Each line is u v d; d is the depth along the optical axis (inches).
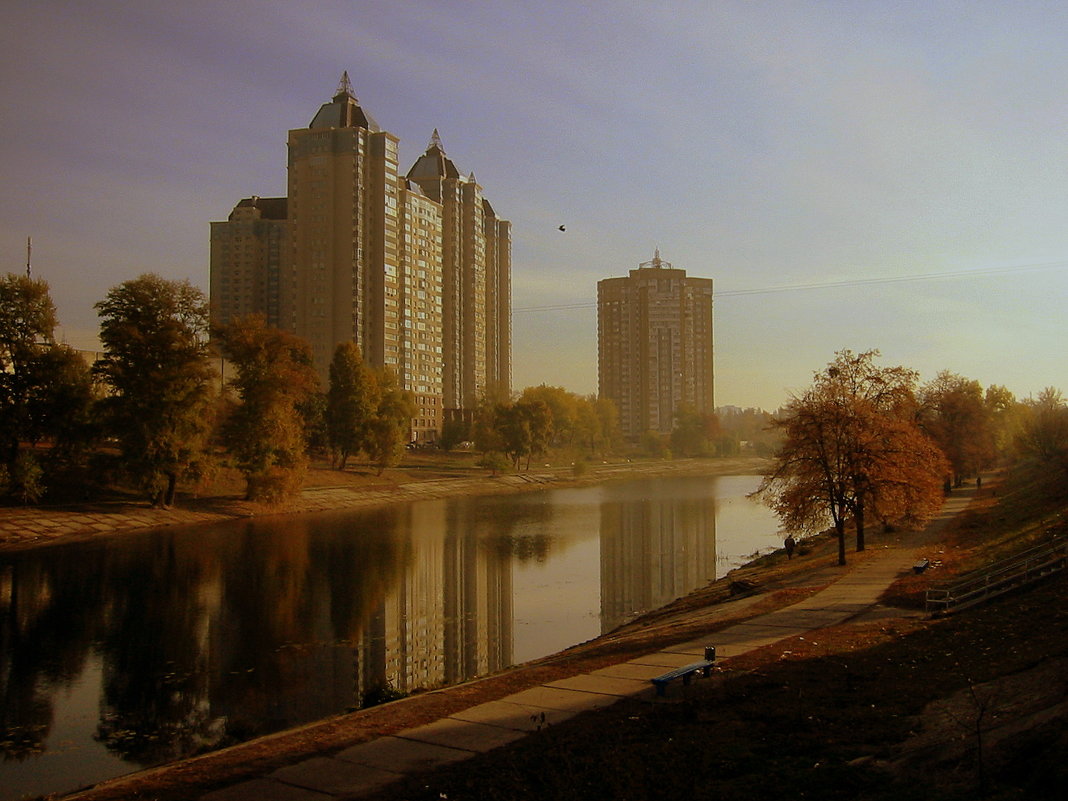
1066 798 422.3
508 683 904.3
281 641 1523.1
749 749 604.4
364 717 794.2
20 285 3051.2
